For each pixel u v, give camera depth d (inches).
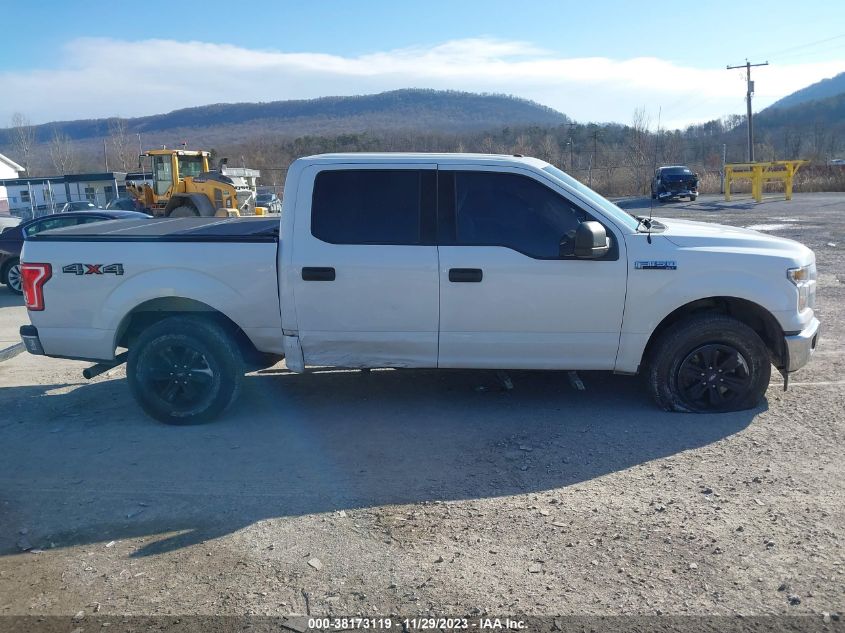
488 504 167.0
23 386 278.5
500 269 211.0
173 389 225.5
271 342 223.5
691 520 156.3
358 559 144.9
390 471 187.2
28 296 228.7
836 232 681.0
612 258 211.0
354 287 214.5
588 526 155.3
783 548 144.1
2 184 1766.7
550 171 225.3
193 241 220.4
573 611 126.0
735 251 213.5
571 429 211.8
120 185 1780.3
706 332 214.8
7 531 161.3
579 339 215.3
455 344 217.2
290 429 219.8
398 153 223.8
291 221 217.0
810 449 191.9
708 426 210.4
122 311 223.5
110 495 178.1
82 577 141.7
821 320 343.3
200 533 157.8
